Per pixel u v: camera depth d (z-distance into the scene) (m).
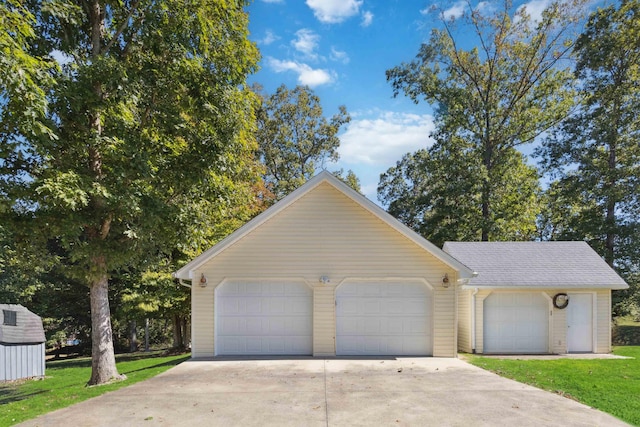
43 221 8.49
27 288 21.89
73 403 7.29
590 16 22.42
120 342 27.95
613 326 21.80
